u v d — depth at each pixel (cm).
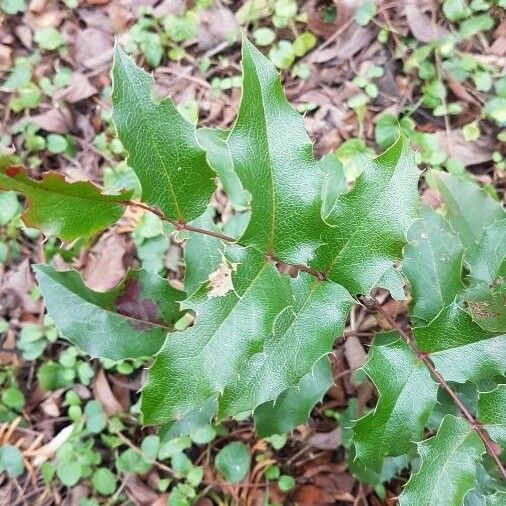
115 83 18
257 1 52
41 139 50
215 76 52
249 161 19
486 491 28
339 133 49
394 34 51
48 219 18
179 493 41
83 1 54
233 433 42
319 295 22
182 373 19
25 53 54
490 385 29
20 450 43
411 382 24
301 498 41
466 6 50
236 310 19
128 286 28
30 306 46
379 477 35
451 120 49
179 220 20
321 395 31
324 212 30
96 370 45
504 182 47
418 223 28
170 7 53
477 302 24
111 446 43
